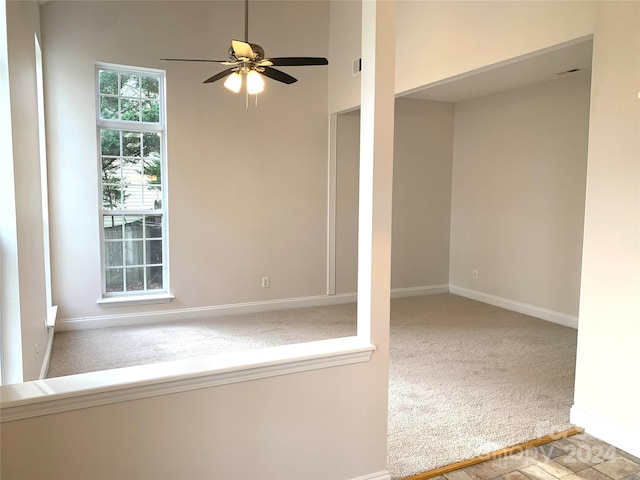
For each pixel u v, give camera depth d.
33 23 3.78
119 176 5.31
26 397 1.67
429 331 5.15
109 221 5.30
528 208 5.80
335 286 6.42
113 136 5.24
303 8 5.96
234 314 5.84
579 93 5.12
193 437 1.97
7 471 1.67
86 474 1.79
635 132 2.68
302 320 5.58
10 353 2.66
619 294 2.81
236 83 3.53
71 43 4.86
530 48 3.47
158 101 5.42
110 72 5.18
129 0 5.08
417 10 4.57
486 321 5.54
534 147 5.69
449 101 6.78
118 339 4.81
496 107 6.20
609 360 2.88
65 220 4.96
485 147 6.40
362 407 2.33
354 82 5.62
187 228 5.53
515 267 6.01
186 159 5.45
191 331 5.11
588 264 2.98
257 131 5.80
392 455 2.74
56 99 4.83
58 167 4.89
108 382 1.80
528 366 4.13
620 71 2.74
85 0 4.89
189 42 5.38
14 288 2.64
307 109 6.07
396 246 6.71
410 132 6.64
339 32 5.91
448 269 7.07
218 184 5.64
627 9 2.70
